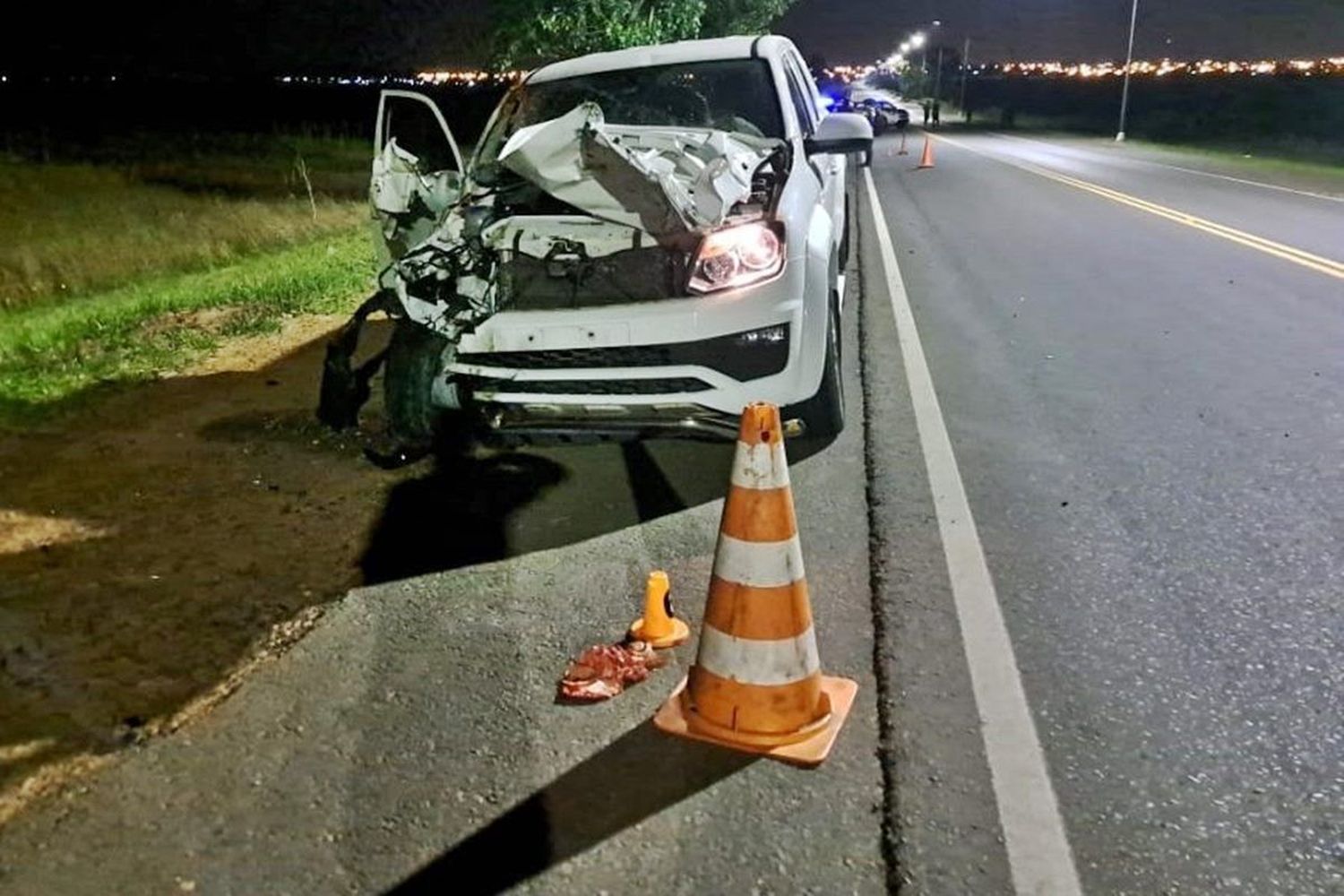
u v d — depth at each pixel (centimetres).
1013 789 281
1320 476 490
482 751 305
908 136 4081
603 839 269
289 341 823
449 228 498
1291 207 1526
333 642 368
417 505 490
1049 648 349
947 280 991
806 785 287
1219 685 326
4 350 797
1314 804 273
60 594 405
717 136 541
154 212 1641
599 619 380
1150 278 974
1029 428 566
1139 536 431
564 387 466
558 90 641
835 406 536
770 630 301
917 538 432
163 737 315
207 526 469
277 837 272
